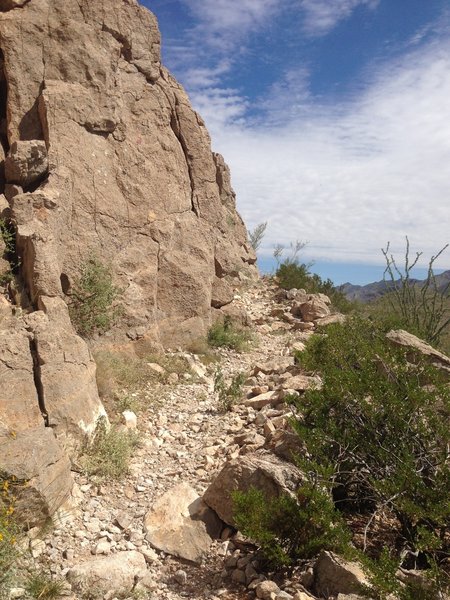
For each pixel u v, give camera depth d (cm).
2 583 414
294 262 2117
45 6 1052
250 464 537
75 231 993
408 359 816
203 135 1350
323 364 775
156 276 1125
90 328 970
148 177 1166
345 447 515
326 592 422
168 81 1325
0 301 759
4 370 602
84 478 622
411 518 445
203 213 1312
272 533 452
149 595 446
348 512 537
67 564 480
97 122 1067
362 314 1509
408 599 365
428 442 502
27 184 951
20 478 500
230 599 439
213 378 1070
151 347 1060
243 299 1752
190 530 530
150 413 865
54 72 1048
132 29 1191
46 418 624
